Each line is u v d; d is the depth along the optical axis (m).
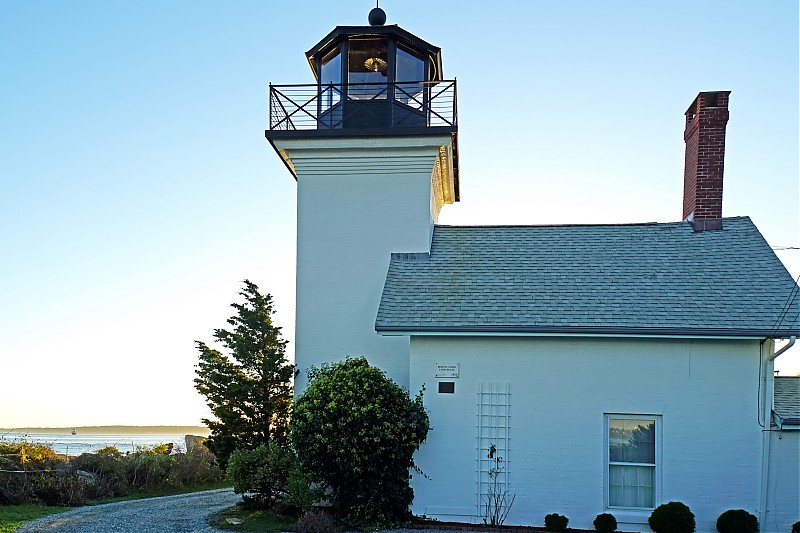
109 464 18.78
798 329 12.77
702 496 12.91
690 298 13.98
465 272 15.45
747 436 12.97
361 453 12.53
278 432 18.19
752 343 13.15
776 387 14.24
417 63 17.52
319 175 16.48
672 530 12.27
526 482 13.27
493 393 13.54
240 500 16.39
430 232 16.72
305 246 16.28
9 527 12.64
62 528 12.65
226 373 18.58
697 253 15.74
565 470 13.22
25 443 18.14
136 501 16.81
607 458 13.27
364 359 14.20
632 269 15.30
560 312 13.73
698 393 13.15
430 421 13.57
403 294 14.68
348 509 13.05
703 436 13.05
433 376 13.70
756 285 14.30
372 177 16.39
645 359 13.34
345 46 17.06
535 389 13.48
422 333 13.56
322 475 13.13
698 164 16.89
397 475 12.93
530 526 13.10
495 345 13.67
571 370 13.45
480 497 13.30
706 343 13.24
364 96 16.86
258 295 19.27
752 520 12.47
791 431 12.88
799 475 12.78
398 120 16.64
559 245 16.61
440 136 15.95
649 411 13.19
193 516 14.04
